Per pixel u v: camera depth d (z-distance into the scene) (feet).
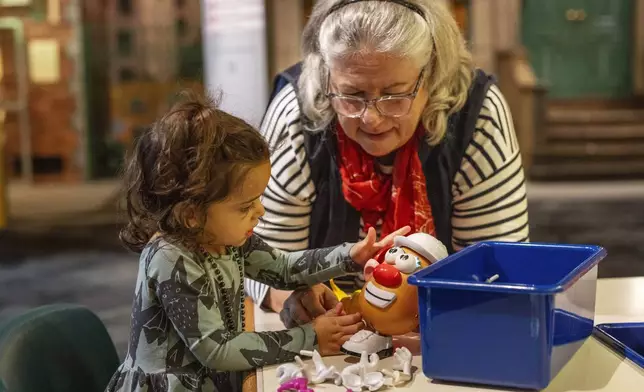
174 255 3.64
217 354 3.53
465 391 3.32
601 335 3.87
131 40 28.60
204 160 3.50
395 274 3.71
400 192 4.58
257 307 4.77
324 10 4.38
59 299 14.07
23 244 18.84
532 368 3.19
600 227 18.17
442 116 4.47
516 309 3.17
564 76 29.55
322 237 4.87
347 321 3.84
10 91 28.25
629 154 24.53
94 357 4.54
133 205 3.76
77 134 28.53
